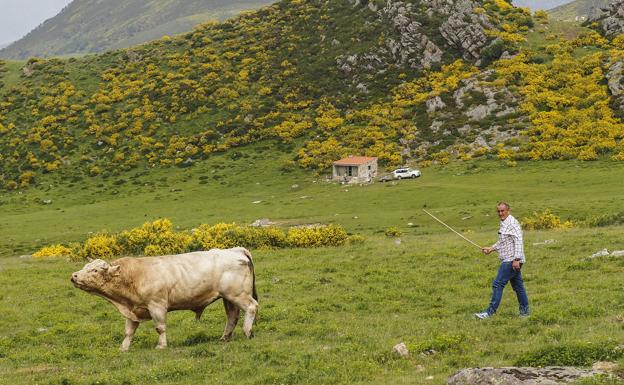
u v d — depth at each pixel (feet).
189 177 432.66
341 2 631.97
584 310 58.49
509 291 72.90
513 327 55.21
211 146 471.62
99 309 78.43
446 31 529.04
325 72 542.57
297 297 78.74
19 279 100.27
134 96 559.38
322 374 45.88
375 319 64.85
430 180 349.00
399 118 457.68
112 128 512.63
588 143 360.48
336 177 386.32
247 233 136.05
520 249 58.75
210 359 51.85
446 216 247.29
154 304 56.54
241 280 58.03
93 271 55.36
